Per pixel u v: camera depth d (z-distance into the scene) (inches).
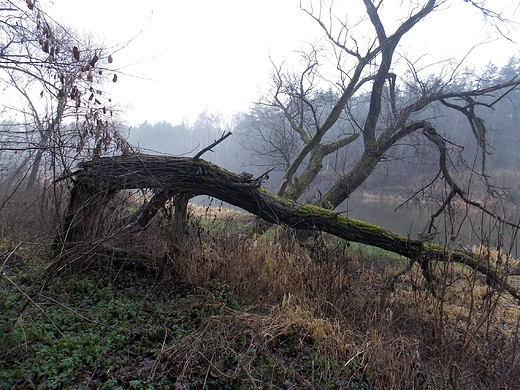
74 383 108.9
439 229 418.0
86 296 167.9
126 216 221.3
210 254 213.0
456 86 345.4
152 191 208.8
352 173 350.0
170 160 204.4
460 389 132.0
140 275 207.2
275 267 209.6
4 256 168.4
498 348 163.5
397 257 361.7
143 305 170.1
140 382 113.8
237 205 224.8
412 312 201.9
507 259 150.3
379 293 221.1
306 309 179.8
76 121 194.9
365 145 365.4
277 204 227.9
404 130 326.6
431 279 209.5
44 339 123.4
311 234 261.9
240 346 144.8
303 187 375.6
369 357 145.0
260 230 309.1
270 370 133.6
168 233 207.5
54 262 154.9
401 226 556.7
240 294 193.9
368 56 333.1
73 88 175.8
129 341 137.6
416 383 135.2
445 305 216.7
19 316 132.0
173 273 203.2
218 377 124.6
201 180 206.7
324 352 147.3
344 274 215.0
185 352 130.9
